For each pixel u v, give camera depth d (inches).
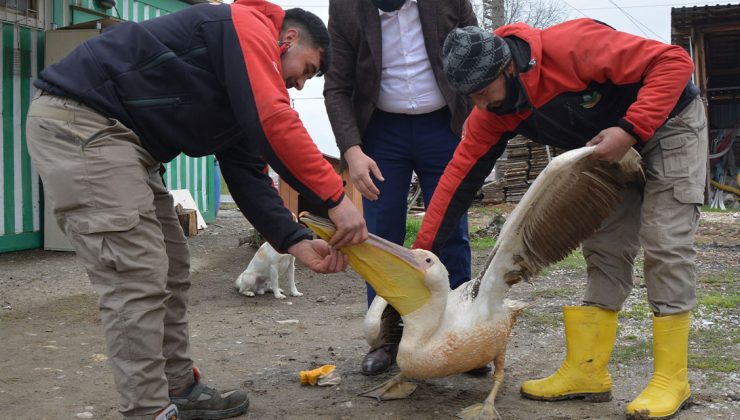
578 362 141.8
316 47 121.6
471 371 159.3
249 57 110.9
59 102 111.0
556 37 126.2
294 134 110.6
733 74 940.0
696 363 164.2
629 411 130.3
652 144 131.7
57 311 231.6
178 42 113.7
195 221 425.1
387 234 169.2
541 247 128.8
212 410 133.5
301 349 188.5
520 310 137.4
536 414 135.0
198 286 283.9
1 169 330.3
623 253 139.7
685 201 128.8
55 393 148.4
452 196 145.9
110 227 109.0
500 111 131.1
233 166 129.3
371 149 168.2
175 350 132.8
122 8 396.2
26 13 336.8
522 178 707.4
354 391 150.1
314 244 126.1
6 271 294.5
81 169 109.5
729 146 868.0
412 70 161.5
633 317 214.8
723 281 282.7
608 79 125.0
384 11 159.3
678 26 778.8
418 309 128.3
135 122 113.9
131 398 111.3
